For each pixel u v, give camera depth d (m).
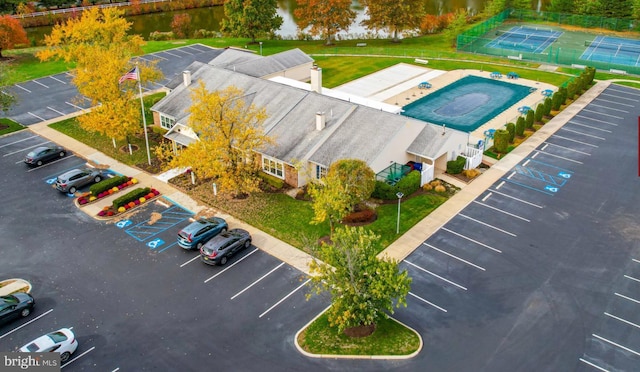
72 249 39.66
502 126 60.81
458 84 75.06
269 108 52.88
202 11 133.75
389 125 46.88
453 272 36.62
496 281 35.72
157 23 121.94
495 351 30.11
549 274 36.34
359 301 29.77
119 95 53.78
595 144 55.53
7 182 49.09
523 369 28.91
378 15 94.31
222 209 44.66
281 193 47.03
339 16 92.44
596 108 64.94
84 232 41.75
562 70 79.81
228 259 38.22
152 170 51.00
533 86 73.38
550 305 33.56
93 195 46.31
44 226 42.50
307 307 33.75
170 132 54.09
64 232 41.72
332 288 31.22
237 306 33.88
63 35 66.00
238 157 44.94
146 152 54.56
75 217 43.75
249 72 65.81
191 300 34.41
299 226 42.16
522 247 39.16
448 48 92.94
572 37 100.88
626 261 37.56
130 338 31.50
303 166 46.84
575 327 31.77
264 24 93.50
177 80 62.38
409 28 99.50
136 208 44.94
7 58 83.50
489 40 99.25
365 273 29.62
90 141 57.12
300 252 39.03
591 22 108.06
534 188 47.22
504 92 71.50
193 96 47.12
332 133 48.16
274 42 98.25
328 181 39.03
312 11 92.62
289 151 47.62
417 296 34.44
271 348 30.62
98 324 32.53
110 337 31.58
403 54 89.25
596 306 33.41
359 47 94.06
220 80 58.44
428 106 67.38
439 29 108.31
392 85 75.25
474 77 77.69
